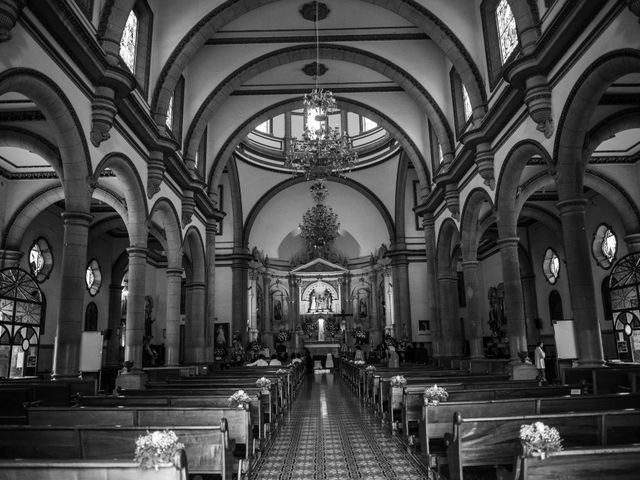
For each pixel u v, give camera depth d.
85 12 9.79
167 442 3.39
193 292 19.31
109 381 17.84
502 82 12.74
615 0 7.98
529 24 10.49
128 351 12.50
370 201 30.72
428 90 17.72
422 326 27.58
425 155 21.00
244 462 6.22
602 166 15.66
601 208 18.56
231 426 6.15
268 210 32.56
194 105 17.48
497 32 13.72
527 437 3.43
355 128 30.03
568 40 9.34
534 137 10.99
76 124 9.48
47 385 8.42
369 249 33.91
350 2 15.41
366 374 14.30
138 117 12.13
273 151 29.19
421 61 17.55
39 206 15.91
